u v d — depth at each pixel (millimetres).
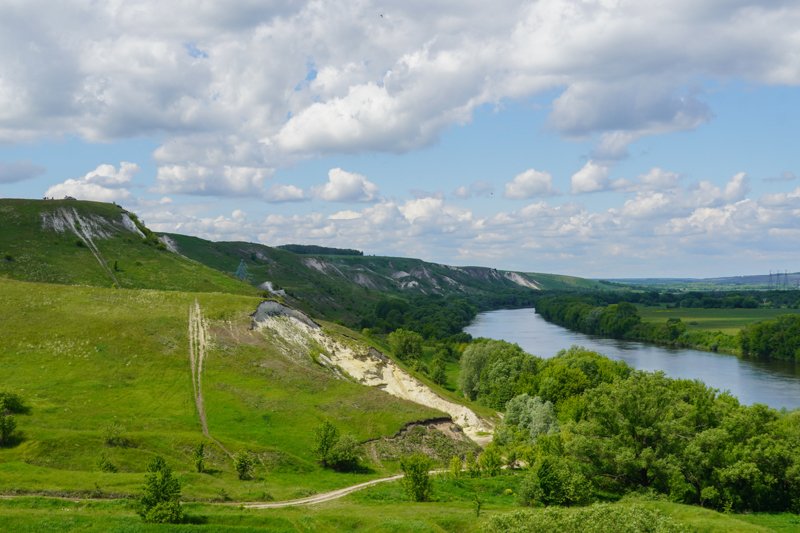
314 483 60656
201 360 88188
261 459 64938
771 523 56812
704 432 66312
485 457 70562
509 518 37719
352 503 52844
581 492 56562
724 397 94562
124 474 52406
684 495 64125
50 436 57969
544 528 36500
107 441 59469
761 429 72688
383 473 68375
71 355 82688
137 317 96312
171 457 60531
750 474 63531
